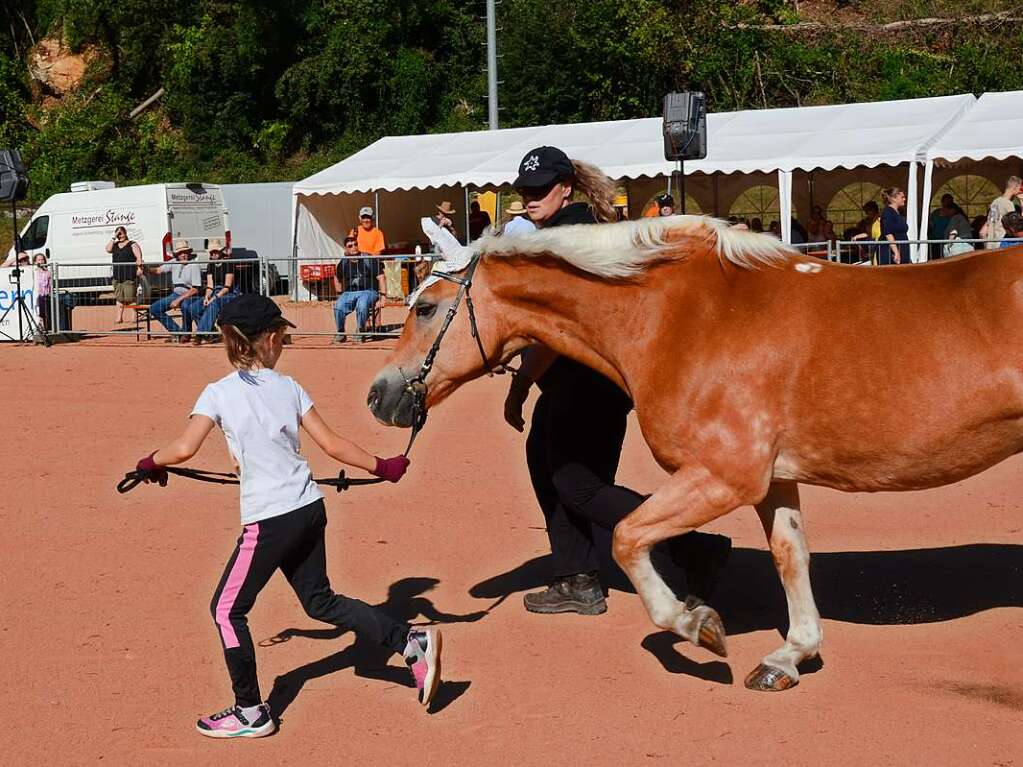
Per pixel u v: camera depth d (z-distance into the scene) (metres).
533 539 6.92
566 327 4.87
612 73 37.12
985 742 4.09
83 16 45.19
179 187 26.41
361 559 6.59
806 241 19.47
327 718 4.50
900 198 16.56
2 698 4.72
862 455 4.37
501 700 4.61
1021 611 5.44
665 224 4.69
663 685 4.72
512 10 39.62
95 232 26.80
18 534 7.22
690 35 35.78
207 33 43.47
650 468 8.91
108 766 4.12
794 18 36.19
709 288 4.58
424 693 4.39
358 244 21.41
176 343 18.59
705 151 14.10
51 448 10.08
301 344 17.77
